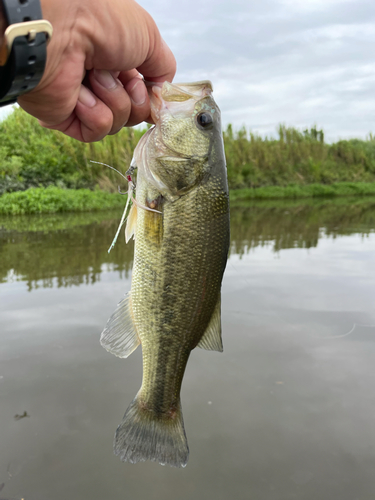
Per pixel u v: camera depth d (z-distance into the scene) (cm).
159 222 29
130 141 377
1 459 42
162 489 38
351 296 90
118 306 31
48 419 48
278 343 68
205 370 59
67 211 302
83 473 40
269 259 129
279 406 51
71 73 20
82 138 26
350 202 431
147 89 28
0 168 342
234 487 39
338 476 40
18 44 15
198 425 47
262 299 88
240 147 574
